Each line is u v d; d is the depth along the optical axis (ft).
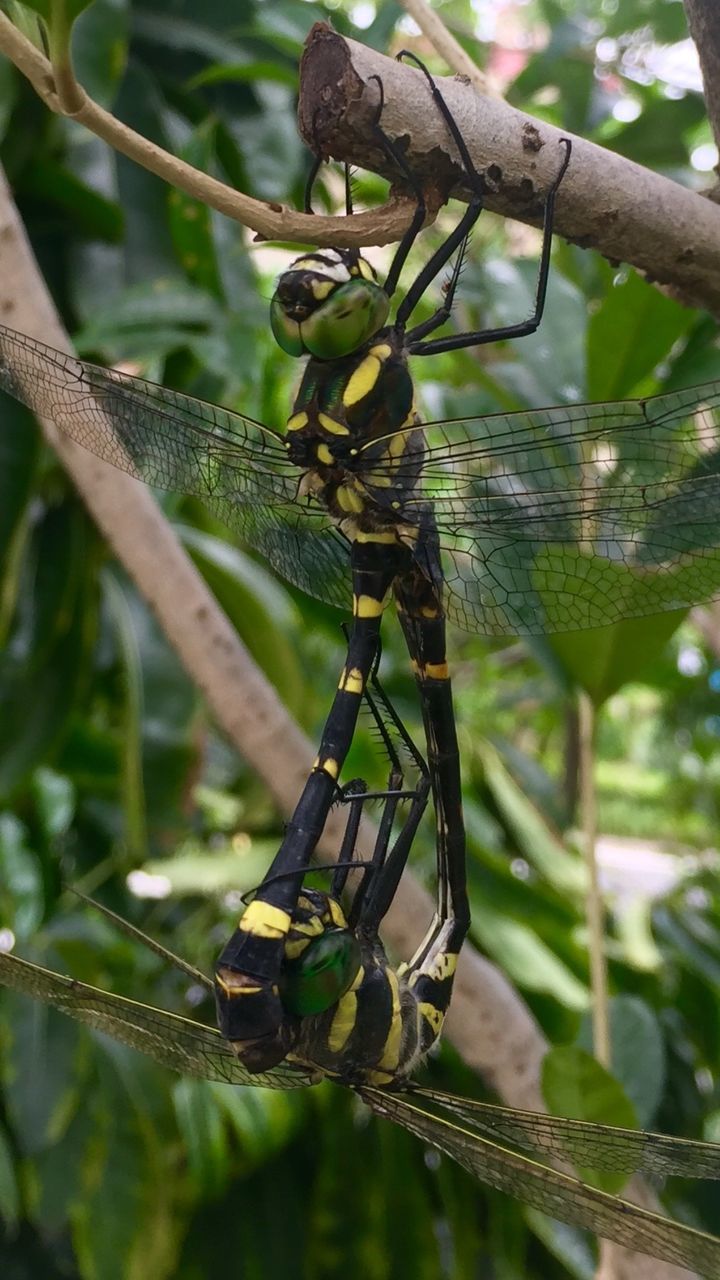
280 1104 1.09
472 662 1.96
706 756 2.03
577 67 1.39
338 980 0.70
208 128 1.05
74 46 1.01
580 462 0.75
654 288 0.90
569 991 1.12
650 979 1.25
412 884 0.90
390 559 0.76
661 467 0.74
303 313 0.72
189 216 1.05
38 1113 1.04
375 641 0.76
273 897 0.70
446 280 0.77
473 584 0.76
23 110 1.06
